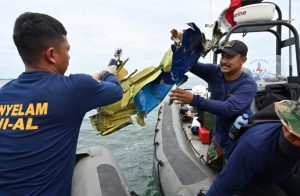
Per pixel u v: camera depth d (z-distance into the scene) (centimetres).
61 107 144
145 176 489
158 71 220
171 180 293
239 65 236
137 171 512
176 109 596
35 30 146
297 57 317
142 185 453
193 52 226
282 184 211
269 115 172
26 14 151
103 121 222
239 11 329
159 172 335
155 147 421
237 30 356
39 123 141
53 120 143
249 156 147
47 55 151
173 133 435
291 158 144
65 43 158
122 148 652
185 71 225
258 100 299
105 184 235
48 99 143
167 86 226
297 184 208
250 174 154
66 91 147
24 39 147
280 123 149
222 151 270
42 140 141
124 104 214
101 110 220
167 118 543
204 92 527
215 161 308
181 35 214
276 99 275
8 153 138
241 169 152
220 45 256
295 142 121
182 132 445
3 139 140
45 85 146
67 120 147
